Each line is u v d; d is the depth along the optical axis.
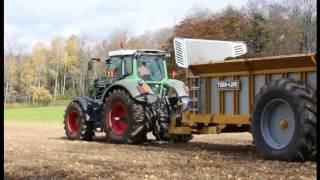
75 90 71.06
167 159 8.18
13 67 74.69
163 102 11.23
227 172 6.57
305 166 6.91
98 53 64.88
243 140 12.18
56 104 70.75
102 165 7.52
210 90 9.27
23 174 6.76
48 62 75.62
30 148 10.29
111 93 11.72
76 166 7.43
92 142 11.96
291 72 7.81
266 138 7.82
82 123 12.65
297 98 7.20
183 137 11.48
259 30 23.98
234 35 26.31
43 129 19.75
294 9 22.09
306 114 7.08
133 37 57.50
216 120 9.07
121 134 11.40
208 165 7.30
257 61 8.18
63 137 14.26
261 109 7.83
